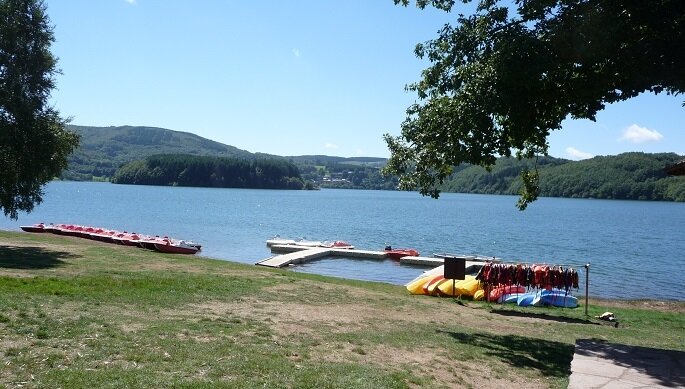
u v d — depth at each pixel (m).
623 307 22.55
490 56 13.10
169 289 14.66
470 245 54.41
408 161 16.27
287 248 42.66
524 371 9.79
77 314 10.29
